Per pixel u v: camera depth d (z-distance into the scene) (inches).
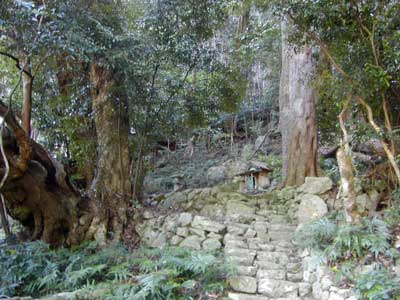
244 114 523.5
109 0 223.6
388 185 197.0
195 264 159.2
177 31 245.9
